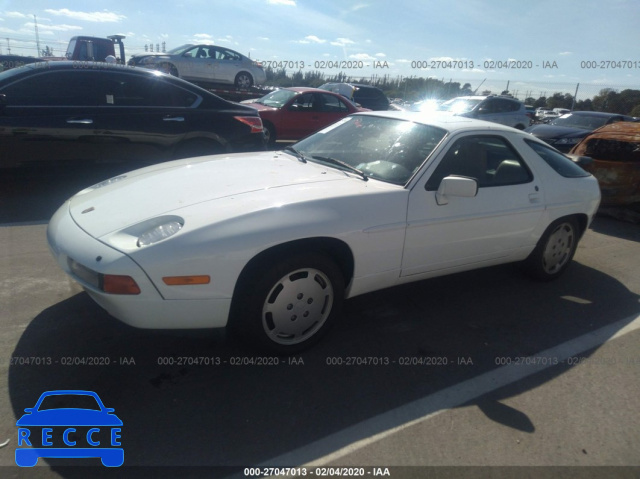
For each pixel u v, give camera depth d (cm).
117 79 579
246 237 246
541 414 251
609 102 2336
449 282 414
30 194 599
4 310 318
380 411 245
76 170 571
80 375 257
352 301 366
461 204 331
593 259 502
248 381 261
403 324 335
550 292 407
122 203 280
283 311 274
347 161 351
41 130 534
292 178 313
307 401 248
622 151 664
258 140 678
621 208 666
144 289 231
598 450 228
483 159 359
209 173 323
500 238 364
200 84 1333
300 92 1108
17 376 253
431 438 229
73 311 321
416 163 327
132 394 245
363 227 285
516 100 1477
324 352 294
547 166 399
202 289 240
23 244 433
